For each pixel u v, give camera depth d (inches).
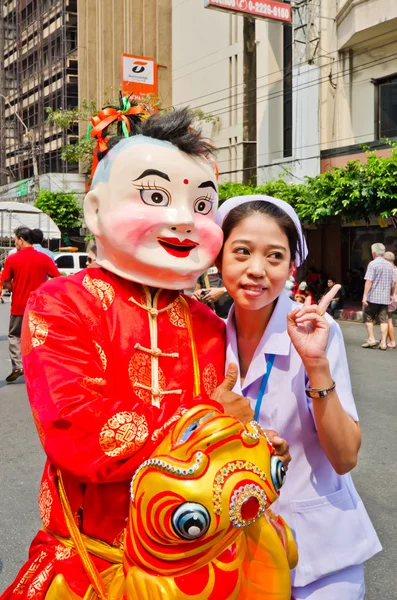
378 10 506.3
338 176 474.6
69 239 1111.0
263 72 682.2
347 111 577.6
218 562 51.7
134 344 59.8
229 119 804.6
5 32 1667.1
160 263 59.8
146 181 60.1
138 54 1109.7
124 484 57.2
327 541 63.6
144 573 51.5
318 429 60.1
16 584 61.1
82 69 1238.9
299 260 68.7
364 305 344.8
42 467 159.0
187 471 49.3
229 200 66.5
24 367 58.5
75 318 58.0
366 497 139.6
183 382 61.6
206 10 841.5
